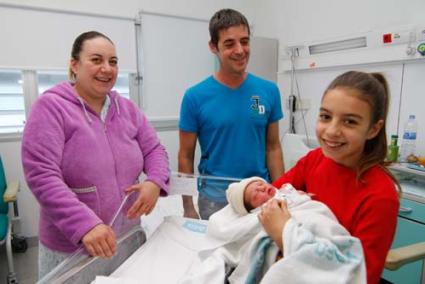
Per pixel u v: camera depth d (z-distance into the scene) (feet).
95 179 3.64
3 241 6.85
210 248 3.21
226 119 4.64
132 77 10.37
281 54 11.23
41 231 3.83
